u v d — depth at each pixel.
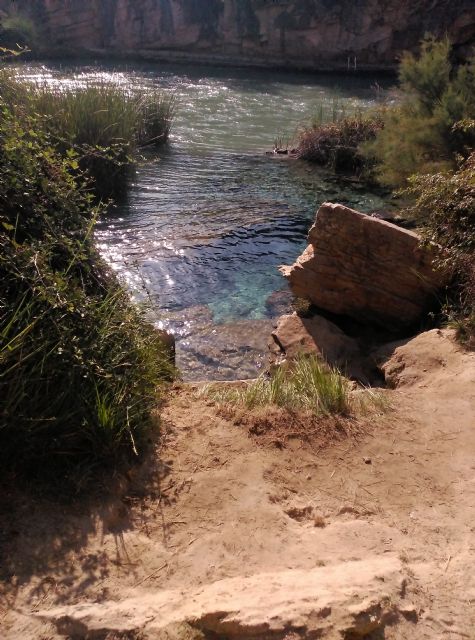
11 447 2.84
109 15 30.42
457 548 2.80
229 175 12.20
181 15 29.34
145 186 11.23
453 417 3.99
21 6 30.03
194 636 2.15
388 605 2.33
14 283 3.18
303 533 2.82
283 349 5.96
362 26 26.42
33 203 3.61
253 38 28.33
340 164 12.88
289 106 19.52
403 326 6.21
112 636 2.12
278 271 7.96
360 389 4.44
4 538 2.52
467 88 10.67
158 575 2.48
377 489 3.23
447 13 24.94
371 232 6.00
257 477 3.17
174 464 3.19
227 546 2.68
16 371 2.85
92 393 3.12
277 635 2.16
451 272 5.78
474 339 5.02
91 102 10.70
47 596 2.29
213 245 8.66
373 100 20.28
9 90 5.55
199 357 6.09
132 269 7.78
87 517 2.73
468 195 5.86
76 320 3.26
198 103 19.64
